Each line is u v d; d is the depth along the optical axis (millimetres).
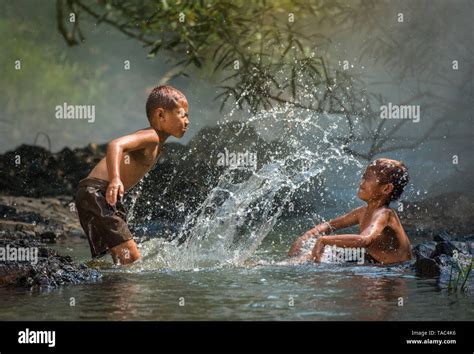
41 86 43281
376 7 25781
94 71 44250
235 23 21969
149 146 13758
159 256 13781
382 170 13445
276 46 26031
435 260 11984
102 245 13234
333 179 23422
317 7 25312
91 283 11234
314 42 28500
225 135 25078
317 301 9883
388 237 13289
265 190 19500
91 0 38906
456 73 26297
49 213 19812
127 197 21375
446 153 25438
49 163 24438
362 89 24594
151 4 21500
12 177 23203
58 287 10945
